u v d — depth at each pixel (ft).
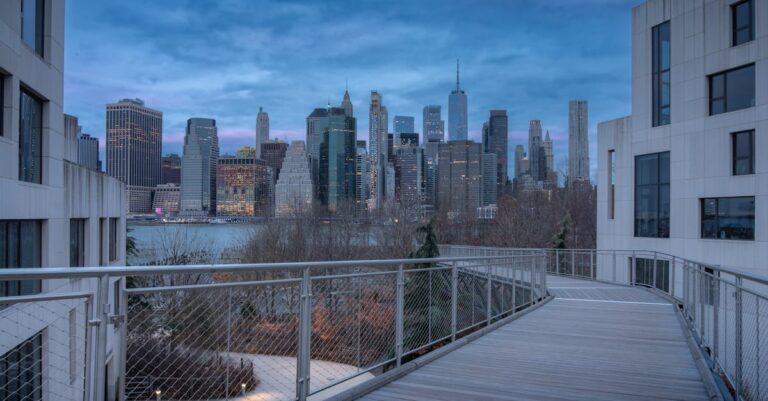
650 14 92.22
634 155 94.89
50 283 47.80
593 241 198.90
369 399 18.04
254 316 15.38
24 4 51.96
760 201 74.95
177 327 13.50
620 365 23.44
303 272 16.98
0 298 10.09
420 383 20.17
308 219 184.34
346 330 19.16
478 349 26.71
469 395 18.60
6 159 46.29
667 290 59.21
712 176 81.30
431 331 25.30
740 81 79.05
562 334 31.27
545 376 21.40
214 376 14.20
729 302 19.38
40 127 55.77
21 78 49.42
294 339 16.57
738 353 17.26
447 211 249.34
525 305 43.14
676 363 23.90
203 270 13.38
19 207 48.26
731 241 78.13
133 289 12.48
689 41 85.20
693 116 84.28
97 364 11.66
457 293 28.55
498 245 206.39
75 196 64.34
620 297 52.11
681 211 85.40
